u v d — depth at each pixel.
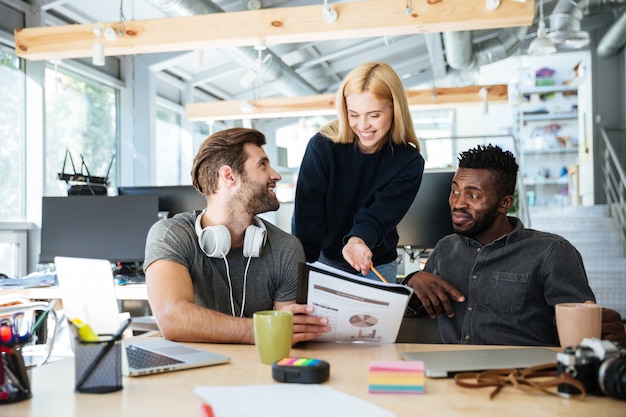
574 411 0.86
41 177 4.54
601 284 6.58
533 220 7.79
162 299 1.46
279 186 5.64
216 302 1.66
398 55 8.19
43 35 3.96
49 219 3.65
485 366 1.08
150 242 1.59
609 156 8.76
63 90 4.81
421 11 3.53
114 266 3.67
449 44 6.91
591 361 0.93
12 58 4.39
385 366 0.98
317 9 3.68
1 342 0.93
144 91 6.00
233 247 1.70
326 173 2.10
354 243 1.86
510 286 1.69
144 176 5.97
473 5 3.47
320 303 1.37
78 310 1.35
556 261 1.66
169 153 6.98
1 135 4.29
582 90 9.38
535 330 1.67
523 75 9.77
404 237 3.54
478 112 10.07
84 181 3.86
